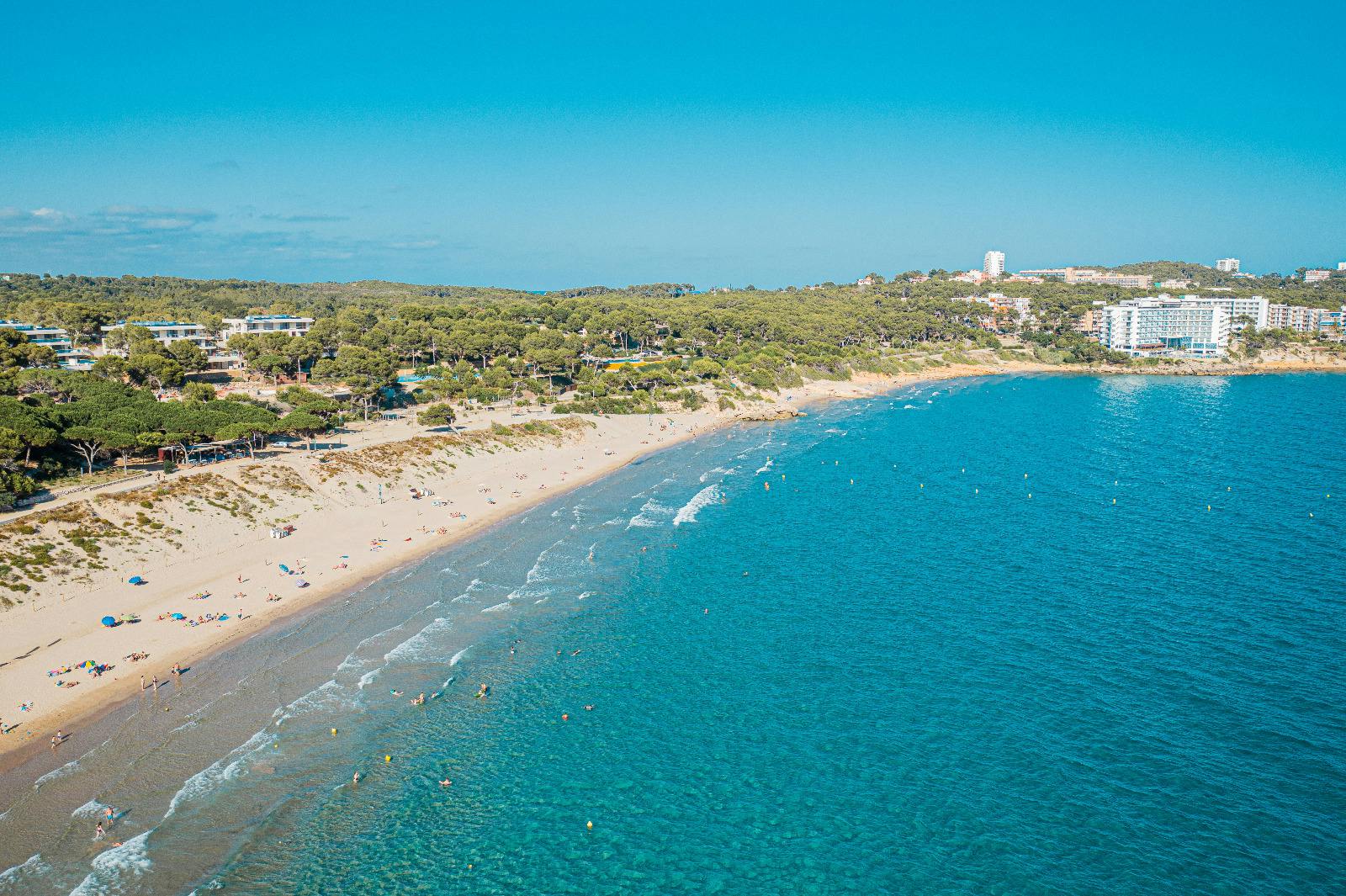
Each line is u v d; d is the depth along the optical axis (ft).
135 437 368.07
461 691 216.74
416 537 339.16
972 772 182.39
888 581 293.84
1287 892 148.46
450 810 171.94
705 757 189.78
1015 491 421.59
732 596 280.51
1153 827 164.55
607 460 498.28
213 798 171.94
